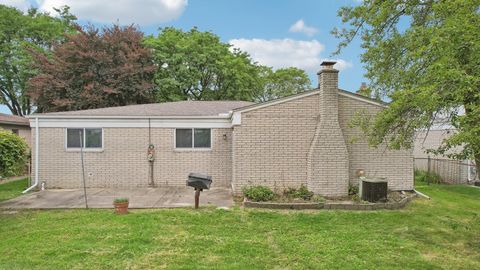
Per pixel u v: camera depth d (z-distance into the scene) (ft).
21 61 91.15
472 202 34.14
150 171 42.37
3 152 28.04
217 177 42.86
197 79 92.02
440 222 26.23
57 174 41.63
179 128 42.63
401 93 19.62
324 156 34.76
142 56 84.43
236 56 102.68
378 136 25.21
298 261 18.12
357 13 32.65
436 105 16.94
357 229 24.11
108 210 29.32
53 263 17.52
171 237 21.75
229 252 19.31
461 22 16.88
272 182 36.14
